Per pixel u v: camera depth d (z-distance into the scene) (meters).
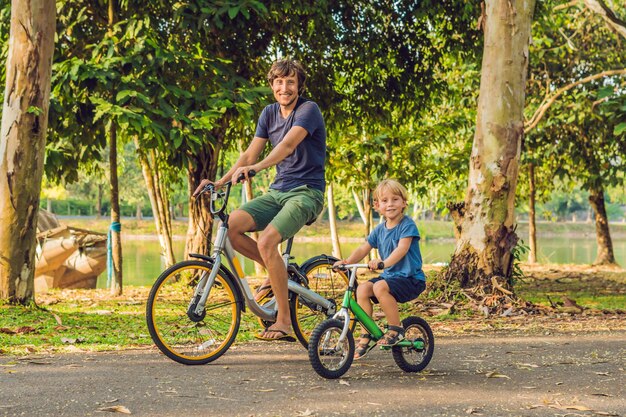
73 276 15.38
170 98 11.16
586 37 20.53
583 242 55.34
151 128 10.30
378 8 14.63
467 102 19.97
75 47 12.30
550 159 22.50
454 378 4.95
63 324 7.71
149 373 4.97
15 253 8.52
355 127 17.55
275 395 4.35
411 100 15.77
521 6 10.42
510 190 10.47
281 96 5.49
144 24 11.42
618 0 19.97
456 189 22.02
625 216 86.94
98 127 11.88
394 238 5.18
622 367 5.39
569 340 6.85
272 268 5.34
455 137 20.72
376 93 15.30
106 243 15.64
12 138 8.50
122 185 56.28
